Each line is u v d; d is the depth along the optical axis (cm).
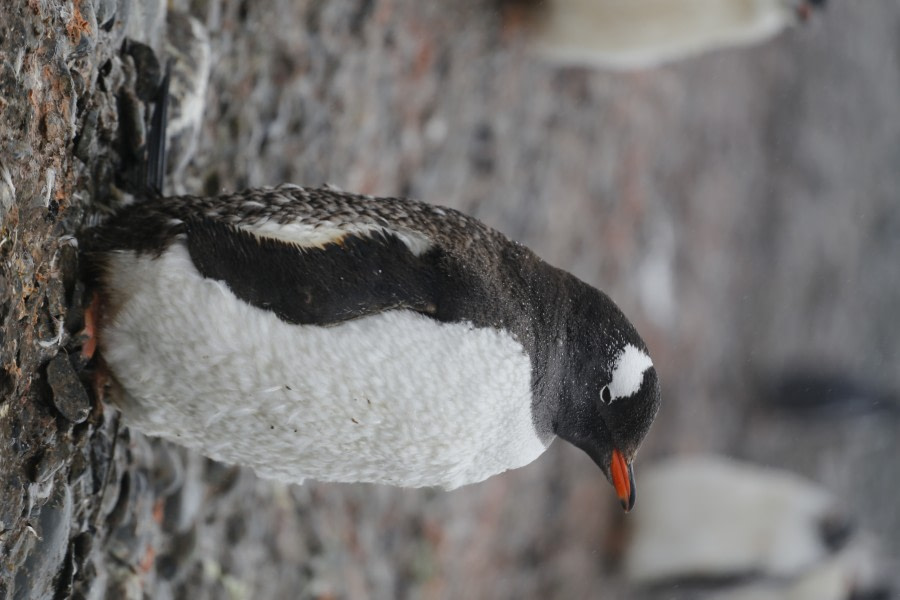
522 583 1722
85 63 629
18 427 573
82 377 622
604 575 1923
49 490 613
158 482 847
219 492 973
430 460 625
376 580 1319
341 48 1209
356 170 1255
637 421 725
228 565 984
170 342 587
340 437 606
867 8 3494
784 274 2962
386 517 1364
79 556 684
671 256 2303
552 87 1742
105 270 603
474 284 618
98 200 663
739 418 2678
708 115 2514
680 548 1870
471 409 612
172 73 823
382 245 598
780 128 2958
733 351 2672
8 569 576
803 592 1900
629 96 2058
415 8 1374
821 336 3152
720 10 1447
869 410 3130
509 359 629
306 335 578
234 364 581
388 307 593
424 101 1416
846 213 3338
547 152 1748
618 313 716
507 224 1653
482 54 1531
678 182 2356
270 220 589
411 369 592
